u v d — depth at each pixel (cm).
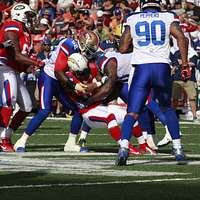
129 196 1312
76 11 4941
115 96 2273
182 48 1853
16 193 1332
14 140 2791
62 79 2264
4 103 2336
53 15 5025
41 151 2336
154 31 1839
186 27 4103
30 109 2377
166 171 1691
